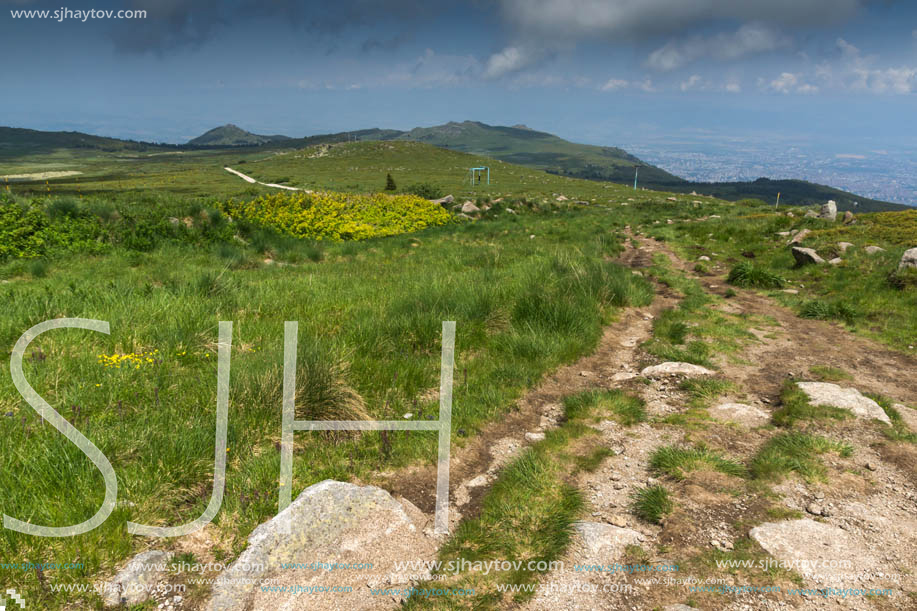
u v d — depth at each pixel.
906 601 2.58
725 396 5.71
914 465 4.09
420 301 8.02
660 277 13.09
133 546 2.95
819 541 3.10
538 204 39.38
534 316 7.85
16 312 6.43
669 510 3.51
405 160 160.00
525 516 3.48
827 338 8.16
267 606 2.63
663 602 2.67
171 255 12.92
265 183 105.19
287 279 10.66
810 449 4.30
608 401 5.45
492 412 5.16
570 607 2.66
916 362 7.01
